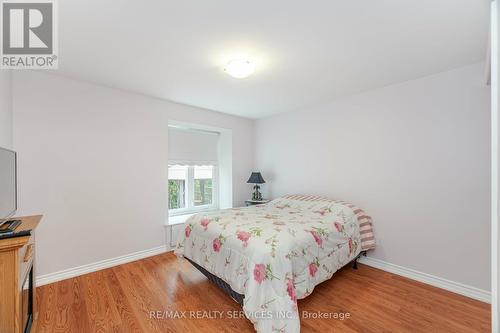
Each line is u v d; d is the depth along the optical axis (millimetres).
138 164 2922
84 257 2496
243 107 3557
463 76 2137
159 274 2488
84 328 1638
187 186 3957
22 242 1173
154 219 3059
